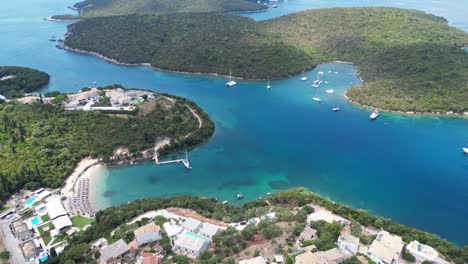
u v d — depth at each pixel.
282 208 146.50
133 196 174.38
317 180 185.00
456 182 181.88
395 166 196.00
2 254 131.88
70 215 156.88
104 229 137.88
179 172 194.25
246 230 124.81
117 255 116.88
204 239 123.31
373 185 180.00
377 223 139.62
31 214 157.50
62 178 182.12
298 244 119.38
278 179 186.62
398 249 117.06
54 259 122.56
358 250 116.75
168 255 118.50
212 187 181.12
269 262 111.56
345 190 176.50
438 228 151.88
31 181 174.88
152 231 127.38
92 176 189.00
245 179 187.38
